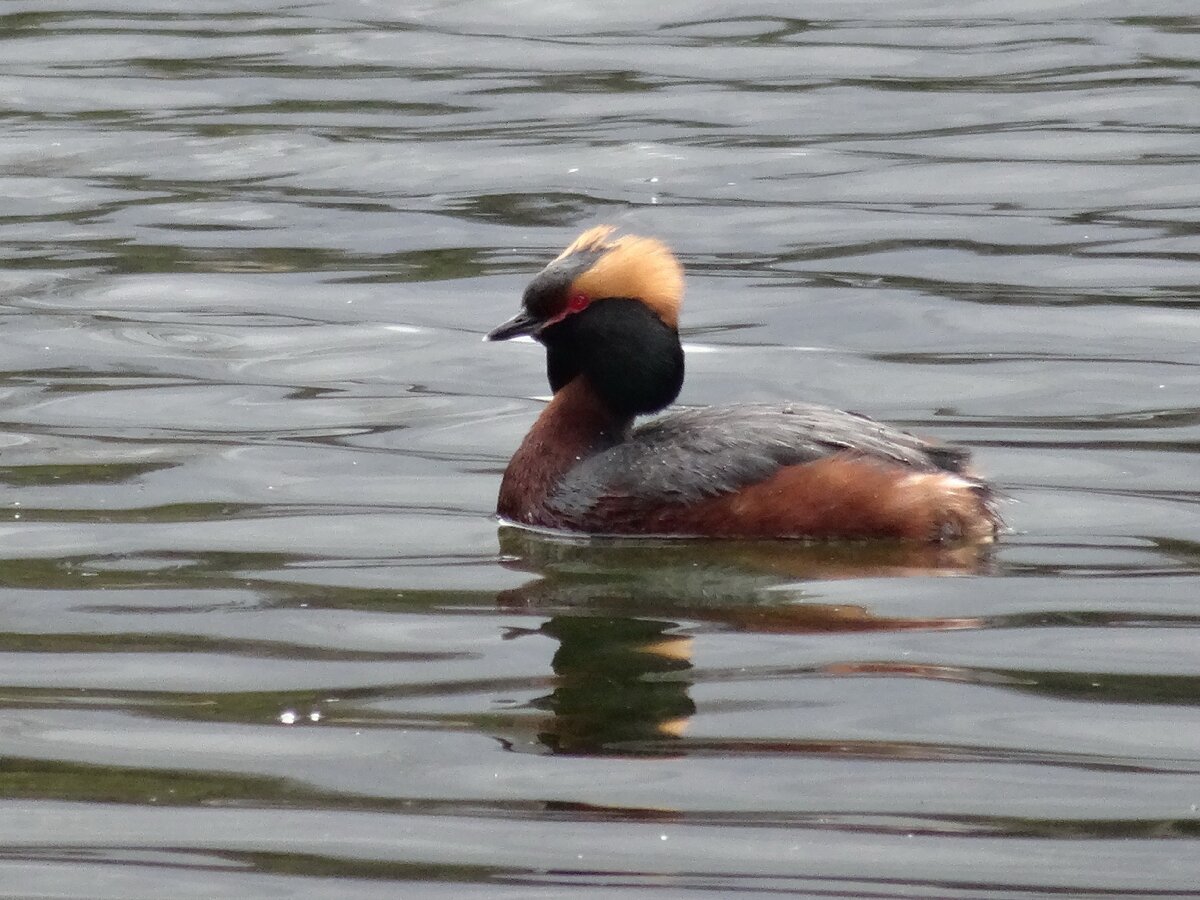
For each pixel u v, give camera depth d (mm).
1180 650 11297
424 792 9703
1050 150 23719
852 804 9500
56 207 22641
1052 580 12523
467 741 10234
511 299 19719
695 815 9422
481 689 10898
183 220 22141
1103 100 25453
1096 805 9453
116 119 25625
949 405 16656
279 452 15625
